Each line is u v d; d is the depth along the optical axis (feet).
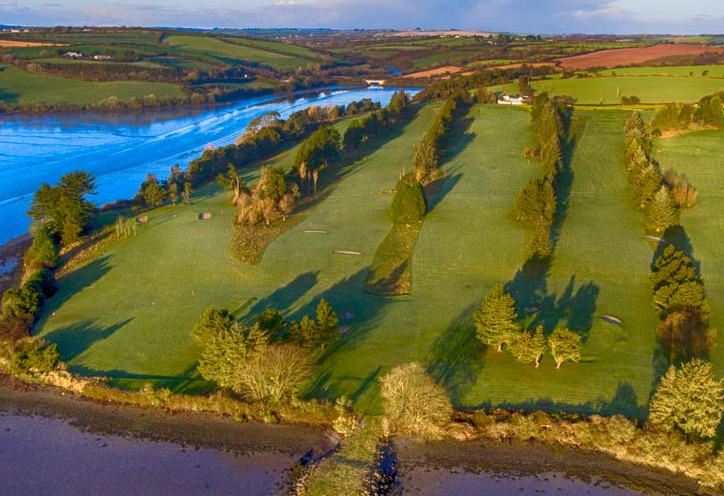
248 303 242.78
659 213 300.61
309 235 314.55
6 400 185.57
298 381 183.01
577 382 186.80
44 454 162.30
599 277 260.62
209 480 153.58
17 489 150.10
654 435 159.63
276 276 267.39
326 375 192.95
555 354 191.31
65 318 232.12
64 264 285.02
